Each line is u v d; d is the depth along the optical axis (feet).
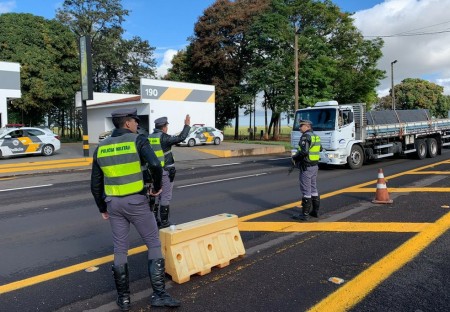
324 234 19.74
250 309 11.90
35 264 16.67
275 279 14.15
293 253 16.97
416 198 27.68
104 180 12.03
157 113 99.76
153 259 12.30
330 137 46.91
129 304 12.23
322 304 12.10
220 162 65.16
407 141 57.00
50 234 21.50
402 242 17.89
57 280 14.80
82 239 20.44
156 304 12.16
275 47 118.11
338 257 16.25
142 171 12.00
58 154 73.31
